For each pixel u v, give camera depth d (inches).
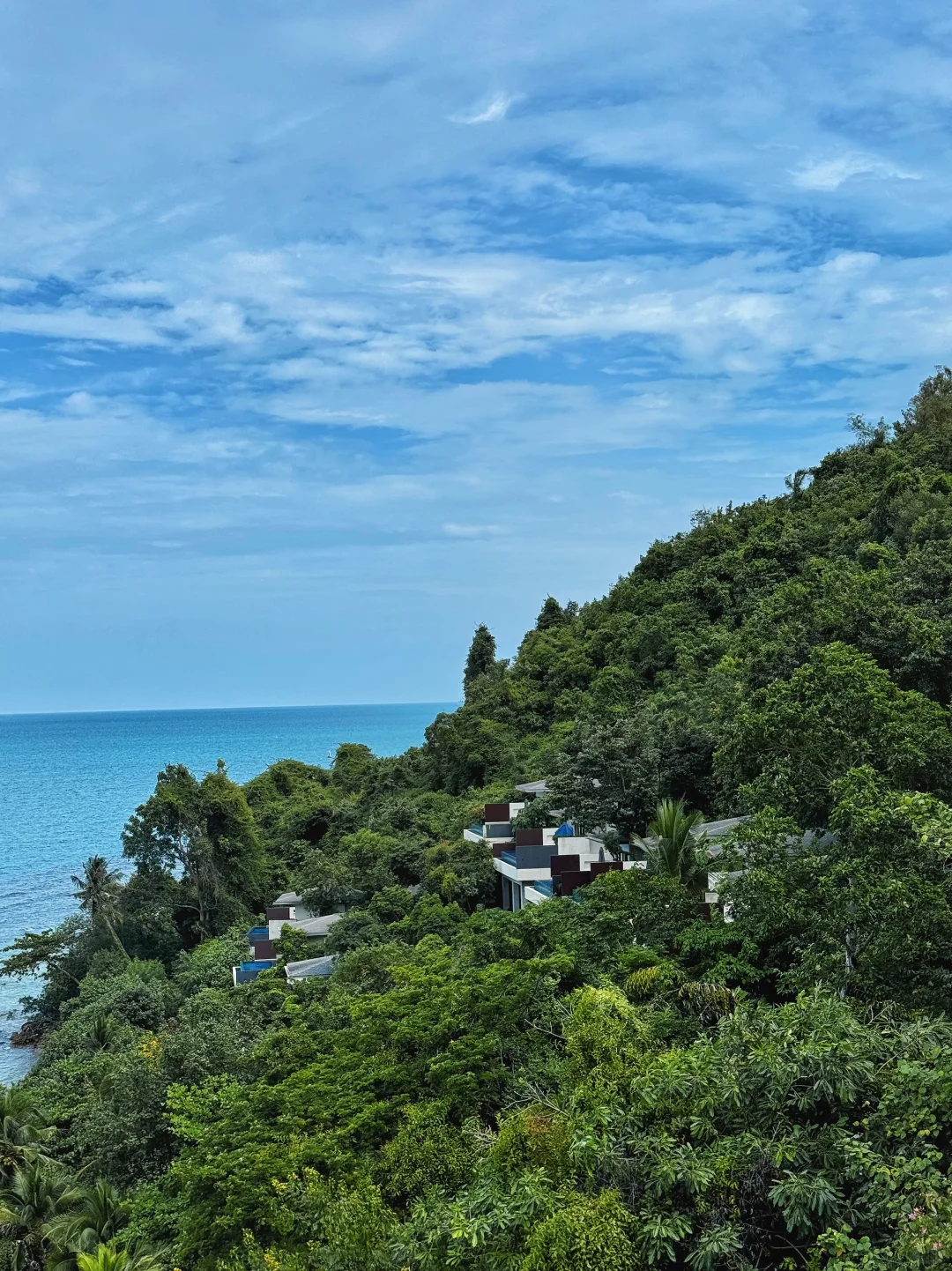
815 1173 412.8
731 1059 460.4
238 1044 1031.6
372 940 1432.1
